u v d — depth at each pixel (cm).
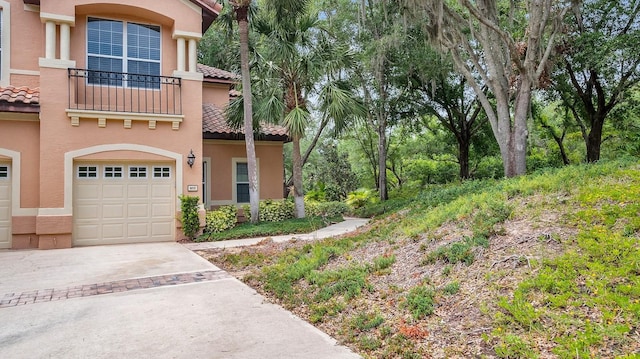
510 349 312
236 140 1476
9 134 966
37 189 986
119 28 1095
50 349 371
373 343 366
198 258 834
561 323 332
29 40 1066
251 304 509
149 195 1093
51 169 972
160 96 1110
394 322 403
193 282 629
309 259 687
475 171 2397
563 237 477
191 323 438
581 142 2084
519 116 1047
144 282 629
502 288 414
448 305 415
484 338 336
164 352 362
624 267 376
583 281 382
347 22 1895
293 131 1295
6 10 1045
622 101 1496
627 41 1105
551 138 2078
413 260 570
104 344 382
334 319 439
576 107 1723
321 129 2352
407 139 2709
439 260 534
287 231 1177
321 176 2583
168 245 1029
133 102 1093
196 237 1111
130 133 1055
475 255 506
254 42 1405
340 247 760
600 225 477
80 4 1013
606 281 366
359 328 402
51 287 598
